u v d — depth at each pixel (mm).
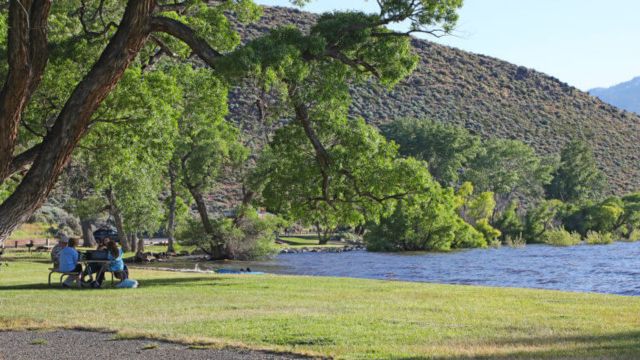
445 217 65500
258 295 15906
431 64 174750
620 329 10383
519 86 180250
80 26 22984
